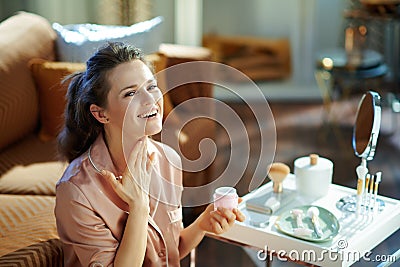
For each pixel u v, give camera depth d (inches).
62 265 100.7
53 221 106.8
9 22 151.6
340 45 229.6
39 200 115.5
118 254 87.3
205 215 96.0
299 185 110.9
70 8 204.7
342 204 106.6
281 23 227.9
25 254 95.4
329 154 186.1
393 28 225.9
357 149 105.7
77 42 145.8
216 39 227.5
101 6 205.5
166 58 149.2
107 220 88.3
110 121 88.8
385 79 229.0
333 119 206.4
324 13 227.1
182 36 221.1
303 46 229.5
